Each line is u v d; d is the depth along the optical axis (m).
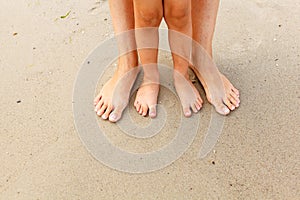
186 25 1.14
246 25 1.51
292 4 1.57
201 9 1.15
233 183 1.09
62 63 1.43
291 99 1.27
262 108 1.25
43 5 1.66
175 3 1.06
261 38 1.46
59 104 1.31
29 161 1.17
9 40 1.53
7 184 1.12
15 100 1.33
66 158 1.17
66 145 1.20
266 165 1.12
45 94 1.34
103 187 1.10
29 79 1.39
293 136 1.18
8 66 1.44
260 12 1.55
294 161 1.12
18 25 1.58
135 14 1.12
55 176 1.13
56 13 1.62
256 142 1.17
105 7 1.63
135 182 1.11
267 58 1.39
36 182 1.12
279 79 1.32
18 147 1.21
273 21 1.51
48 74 1.40
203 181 1.10
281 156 1.14
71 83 1.37
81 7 1.64
